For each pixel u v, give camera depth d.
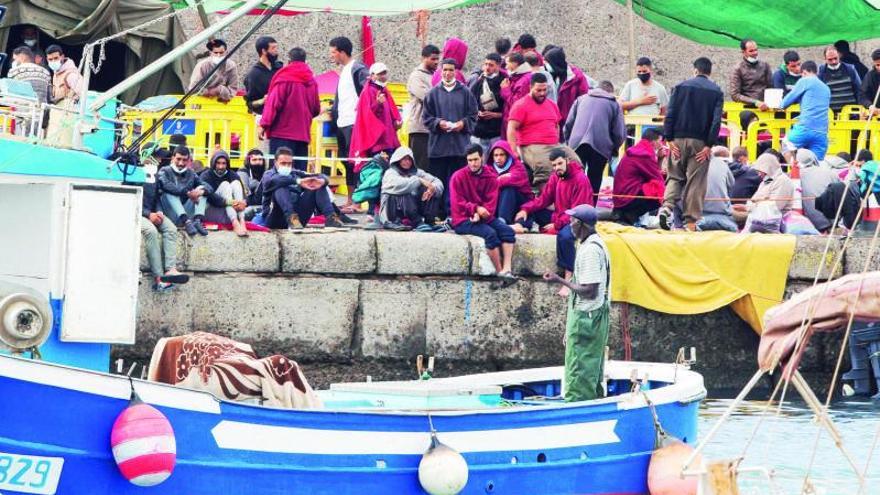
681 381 39.34
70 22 61.09
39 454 29.50
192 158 56.19
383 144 54.69
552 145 53.81
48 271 31.48
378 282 51.09
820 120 58.72
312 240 50.75
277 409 31.89
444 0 62.03
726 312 52.59
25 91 35.41
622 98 61.25
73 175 31.83
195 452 31.02
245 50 71.00
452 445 33.69
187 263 49.91
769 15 68.31
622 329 52.09
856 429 45.12
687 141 53.22
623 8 74.62
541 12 74.25
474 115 54.16
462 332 51.50
